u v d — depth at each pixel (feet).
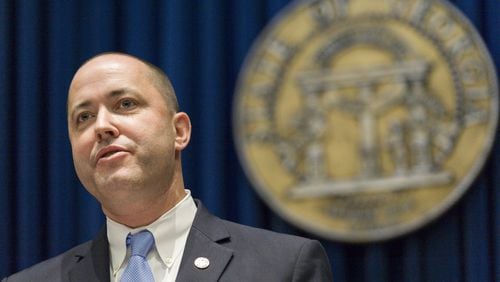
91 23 24.47
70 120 14.64
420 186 21.72
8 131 24.39
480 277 21.50
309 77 22.66
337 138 22.36
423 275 21.90
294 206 22.35
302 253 13.93
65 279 14.37
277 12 23.39
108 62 14.71
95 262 14.29
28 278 14.60
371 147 22.12
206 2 23.77
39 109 24.35
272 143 22.65
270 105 22.75
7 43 24.68
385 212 21.84
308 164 22.41
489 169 21.81
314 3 22.88
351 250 22.43
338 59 22.59
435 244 21.89
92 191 14.47
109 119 14.15
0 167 24.22
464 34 21.91
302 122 22.57
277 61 22.85
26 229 23.93
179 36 23.77
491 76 21.59
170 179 14.42
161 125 14.42
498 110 21.49
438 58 22.02
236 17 23.77
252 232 14.38
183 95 23.57
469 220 21.67
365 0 22.62
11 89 24.61
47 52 24.63
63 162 24.09
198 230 14.19
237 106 22.88
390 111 22.17
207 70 23.52
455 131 21.66
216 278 13.53
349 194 22.09
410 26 22.29
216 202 22.99
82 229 23.81
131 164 13.96
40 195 24.14
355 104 22.35
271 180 22.53
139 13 24.21
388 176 21.94
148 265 13.91
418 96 21.98
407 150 21.94
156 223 14.28
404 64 22.17
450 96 21.83
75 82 14.64
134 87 14.47
